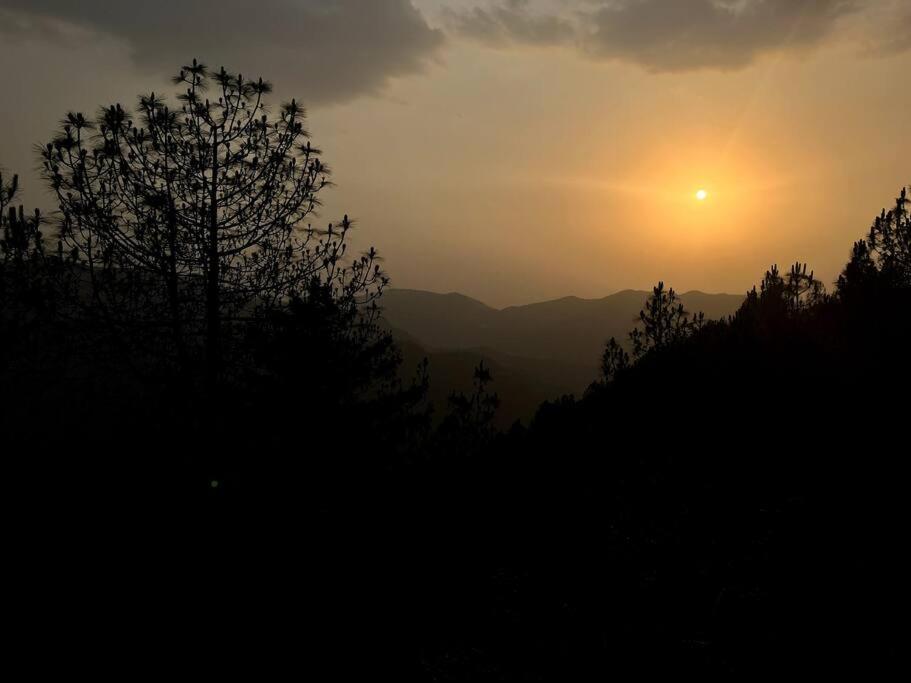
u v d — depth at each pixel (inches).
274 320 412.5
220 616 318.0
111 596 327.3
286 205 467.2
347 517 413.7
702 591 307.3
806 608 267.0
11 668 264.5
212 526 394.9
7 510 396.2
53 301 394.3
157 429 443.2
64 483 423.8
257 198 458.9
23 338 392.2
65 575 341.4
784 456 434.3
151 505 410.0
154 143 422.0
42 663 270.2
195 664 278.1
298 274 474.9
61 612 309.9
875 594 261.3
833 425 450.0
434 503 471.2
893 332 515.5
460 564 392.8
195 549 375.2
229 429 434.0
